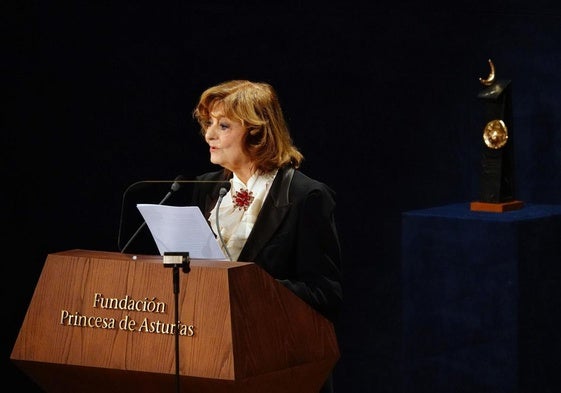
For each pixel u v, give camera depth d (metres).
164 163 9.95
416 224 9.63
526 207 9.96
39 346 5.12
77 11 9.56
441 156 10.66
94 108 9.67
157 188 9.91
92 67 9.64
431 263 9.59
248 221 6.19
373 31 10.56
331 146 10.56
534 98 10.23
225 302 4.84
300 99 10.45
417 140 10.67
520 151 10.32
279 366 5.04
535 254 9.27
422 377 9.72
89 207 9.67
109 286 5.05
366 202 10.68
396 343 10.77
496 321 9.25
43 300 5.16
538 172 10.27
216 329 4.83
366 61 10.58
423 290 9.64
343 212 10.63
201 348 4.84
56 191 9.55
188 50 10.02
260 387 4.98
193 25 10.03
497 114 9.73
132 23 9.79
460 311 9.45
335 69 10.51
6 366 9.46
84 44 9.60
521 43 10.28
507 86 9.66
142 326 4.96
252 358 4.88
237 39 10.21
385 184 10.70
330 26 10.47
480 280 9.31
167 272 4.96
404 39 10.59
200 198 6.61
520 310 9.16
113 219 9.75
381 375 10.80
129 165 9.80
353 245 10.68
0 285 9.38
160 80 9.91
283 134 6.35
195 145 10.09
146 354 4.94
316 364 5.29
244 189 6.30
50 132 9.50
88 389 5.23
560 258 9.52
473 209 9.79
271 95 6.30
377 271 10.75
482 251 9.27
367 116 10.61
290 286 5.85
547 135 10.20
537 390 9.34
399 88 10.63
